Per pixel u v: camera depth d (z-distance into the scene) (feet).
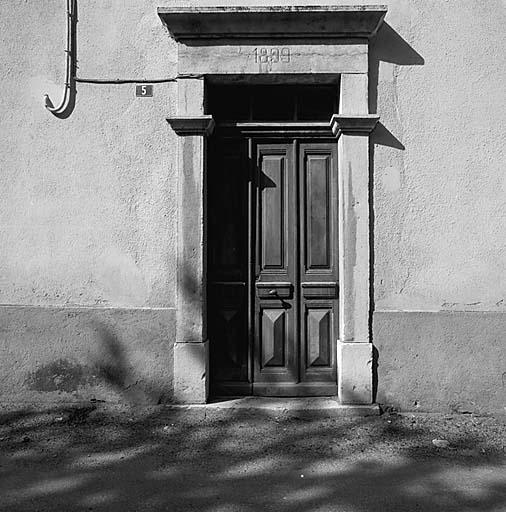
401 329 17.74
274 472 13.71
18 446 15.23
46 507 12.01
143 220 18.24
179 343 17.83
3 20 18.69
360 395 17.60
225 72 18.10
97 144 18.42
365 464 14.17
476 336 17.75
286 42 18.08
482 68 18.12
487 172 18.02
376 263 17.92
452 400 17.66
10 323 18.26
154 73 18.39
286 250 18.81
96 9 18.58
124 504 12.12
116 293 18.20
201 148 18.03
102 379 18.08
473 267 17.92
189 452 14.85
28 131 18.52
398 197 17.97
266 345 18.67
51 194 18.40
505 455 14.80
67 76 18.43
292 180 18.75
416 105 18.10
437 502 12.24
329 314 18.63
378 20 17.63
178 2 18.51
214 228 18.81
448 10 18.22
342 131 17.87
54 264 18.31
